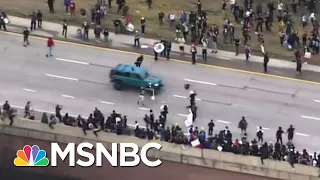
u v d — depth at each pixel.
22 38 81.88
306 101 76.56
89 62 79.31
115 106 73.25
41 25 83.94
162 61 80.44
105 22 85.50
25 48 80.38
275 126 72.56
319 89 78.62
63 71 77.62
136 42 81.94
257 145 67.00
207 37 82.69
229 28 83.94
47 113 71.31
